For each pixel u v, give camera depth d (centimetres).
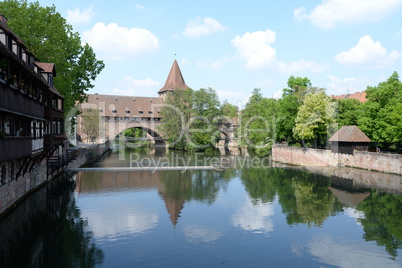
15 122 2112
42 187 3086
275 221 2138
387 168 4078
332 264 1489
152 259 1518
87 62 4181
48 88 2869
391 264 1490
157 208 2445
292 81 6762
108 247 1652
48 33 3550
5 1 3531
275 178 3916
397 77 4781
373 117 4816
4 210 2038
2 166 2011
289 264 1486
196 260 1515
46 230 1894
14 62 1888
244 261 1512
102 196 2827
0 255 1523
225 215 2278
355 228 1994
